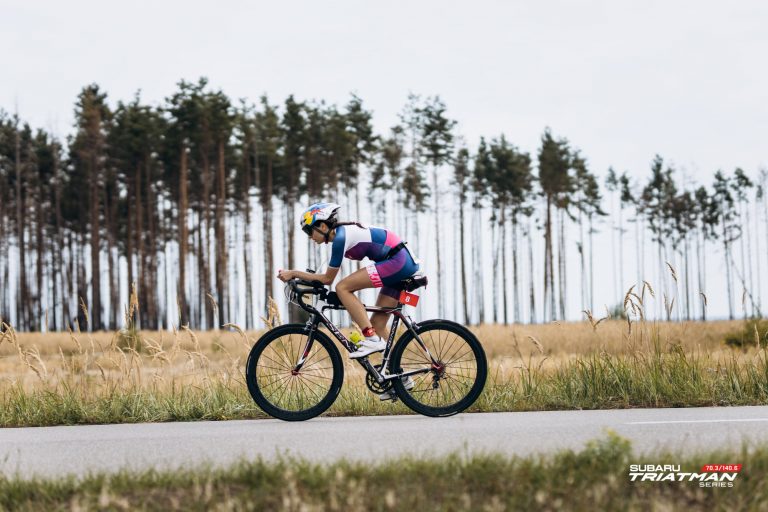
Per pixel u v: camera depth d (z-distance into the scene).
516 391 9.62
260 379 8.39
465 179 77.19
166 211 71.50
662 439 6.37
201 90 60.91
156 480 4.88
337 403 8.91
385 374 8.07
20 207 73.50
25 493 4.70
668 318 9.98
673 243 91.62
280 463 5.04
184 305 57.94
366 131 67.81
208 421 8.40
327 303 8.24
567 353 22.36
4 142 70.38
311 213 8.07
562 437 6.51
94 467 5.70
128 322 10.13
